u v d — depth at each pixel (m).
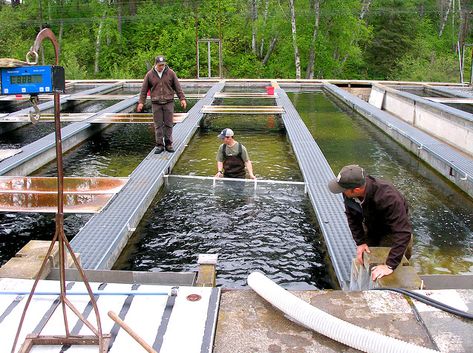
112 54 36.53
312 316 2.49
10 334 2.39
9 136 10.60
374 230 3.30
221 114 12.92
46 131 10.89
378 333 2.45
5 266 3.12
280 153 8.82
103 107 15.43
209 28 34.75
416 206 6.36
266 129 10.96
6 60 2.18
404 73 34.91
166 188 6.58
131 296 2.72
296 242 5.04
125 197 5.74
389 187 3.02
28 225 5.40
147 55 34.47
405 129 9.88
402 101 14.02
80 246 4.43
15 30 39.09
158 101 7.64
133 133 10.67
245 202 6.07
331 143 10.12
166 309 2.61
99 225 4.90
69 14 40.25
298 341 2.43
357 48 35.56
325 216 5.24
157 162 7.32
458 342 2.41
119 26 37.44
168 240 5.09
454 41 42.69
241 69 34.31
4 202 5.40
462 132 9.37
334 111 14.43
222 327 2.53
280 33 34.78
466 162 7.24
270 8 36.56
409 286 2.92
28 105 14.76
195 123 10.49
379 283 2.94
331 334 2.42
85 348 2.29
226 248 4.93
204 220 5.57
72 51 34.50
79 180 6.30
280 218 5.60
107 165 8.22
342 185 2.97
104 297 2.71
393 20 39.69
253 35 35.34
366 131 11.36
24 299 2.68
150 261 4.68
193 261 4.67
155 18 38.12
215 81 21.41
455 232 5.51
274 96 15.80
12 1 45.00
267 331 2.50
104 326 2.46
